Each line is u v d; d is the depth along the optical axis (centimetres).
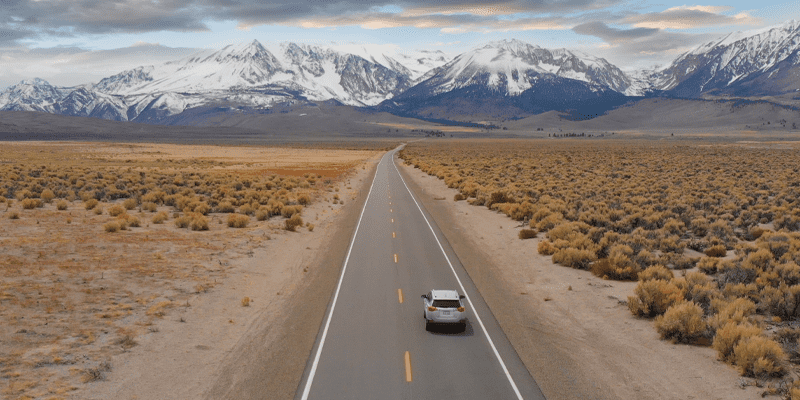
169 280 2609
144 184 6644
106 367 1652
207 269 2853
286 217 4706
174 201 5134
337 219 4769
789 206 4616
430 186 7788
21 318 2000
